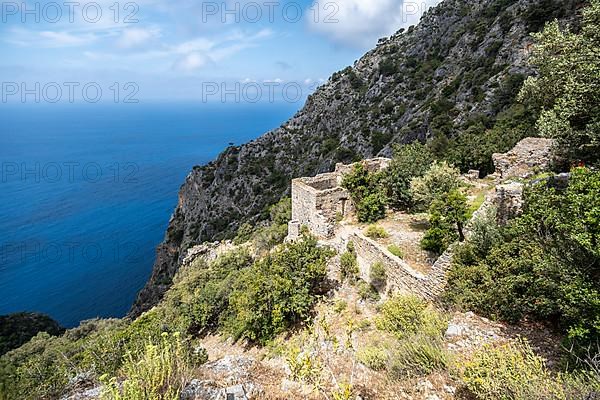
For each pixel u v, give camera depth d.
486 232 9.76
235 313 17.80
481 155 23.70
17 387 8.98
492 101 41.00
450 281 9.69
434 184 17.19
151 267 74.00
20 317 41.50
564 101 11.27
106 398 4.44
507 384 4.74
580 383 4.59
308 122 91.06
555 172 12.55
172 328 18.25
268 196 68.94
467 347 6.96
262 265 17.22
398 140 53.22
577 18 40.78
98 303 60.19
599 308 5.16
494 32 55.25
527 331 7.22
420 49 85.81
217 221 70.06
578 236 5.20
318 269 15.26
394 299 10.80
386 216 20.50
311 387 6.27
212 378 6.35
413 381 6.32
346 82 94.69
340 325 12.62
